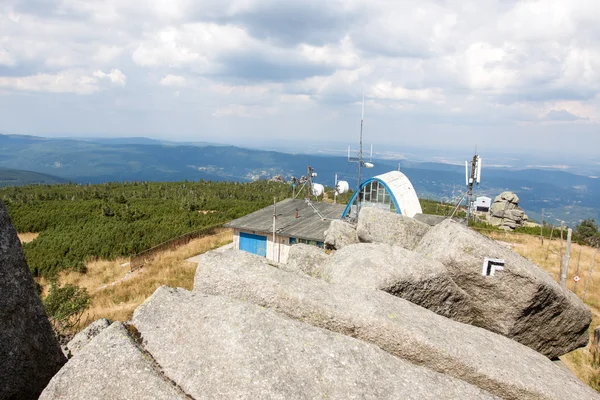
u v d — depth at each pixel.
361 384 3.57
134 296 19.30
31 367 4.29
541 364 4.86
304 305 4.66
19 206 43.97
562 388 4.35
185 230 34.69
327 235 10.42
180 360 3.79
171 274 22.94
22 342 4.23
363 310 4.68
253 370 3.52
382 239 9.13
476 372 4.23
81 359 3.77
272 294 4.82
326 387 3.49
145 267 24.66
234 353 3.70
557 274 22.23
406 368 3.95
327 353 3.85
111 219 39.19
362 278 5.91
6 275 4.17
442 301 6.34
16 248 4.35
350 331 4.52
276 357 3.69
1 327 4.04
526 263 6.71
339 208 30.36
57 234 33.56
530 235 37.16
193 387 3.49
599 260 26.62
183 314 4.34
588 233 37.81
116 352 3.80
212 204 47.91
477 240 6.59
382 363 3.91
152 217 40.88
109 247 29.81
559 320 6.68
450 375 4.28
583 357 12.90
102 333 4.05
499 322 6.54
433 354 4.30
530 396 4.16
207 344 3.88
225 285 5.13
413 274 6.04
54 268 25.50
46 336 4.54
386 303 5.04
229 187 69.38
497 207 43.16
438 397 3.61
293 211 29.64
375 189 26.59
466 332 5.05
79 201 49.03
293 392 3.37
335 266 6.59
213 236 32.94
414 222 9.27
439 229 7.44
